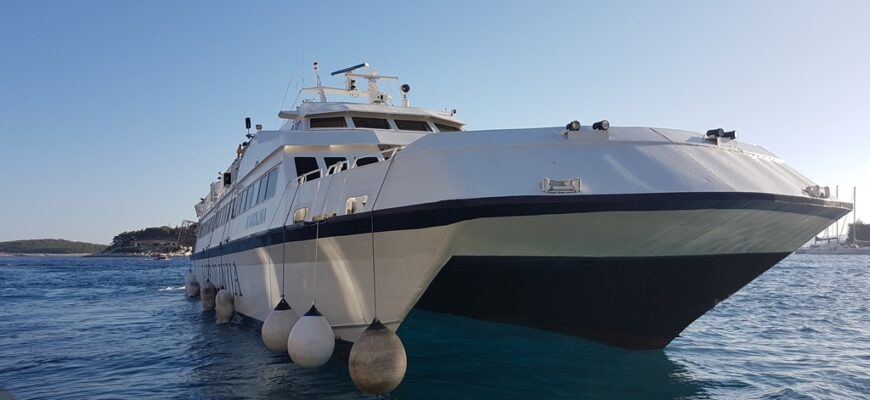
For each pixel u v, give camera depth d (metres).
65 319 19.33
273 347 9.34
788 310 18.48
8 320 19.12
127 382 9.48
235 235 14.50
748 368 9.45
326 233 8.57
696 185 6.84
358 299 8.55
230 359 10.68
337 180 8.85
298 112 13.50
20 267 95.06
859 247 132.75
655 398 7.73
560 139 7.22
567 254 7.64
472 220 6.72
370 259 8.08
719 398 7.73
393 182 7.59
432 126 13.42
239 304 14.28
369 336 6.94
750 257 8.55
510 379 8.38
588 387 8.09
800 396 7.80
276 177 11.31
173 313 20.66
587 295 8.53
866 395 7.89
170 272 71.94
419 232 7.14
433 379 8.36
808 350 11.12
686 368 9.22
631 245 7.57
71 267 95.88
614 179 6.82
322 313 9.21
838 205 8.34
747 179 7.29
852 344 11.83
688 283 8.53
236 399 8.01
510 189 6.68
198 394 8.45
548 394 7.78
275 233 10.37
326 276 9.03
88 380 9.71
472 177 6.84
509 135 7.32
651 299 8.68
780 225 7.82
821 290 27.89
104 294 32.22
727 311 18.17
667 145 7.33
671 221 7.04
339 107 12.84
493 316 9.57
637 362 9.34
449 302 9.91
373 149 11.34
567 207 6.61
